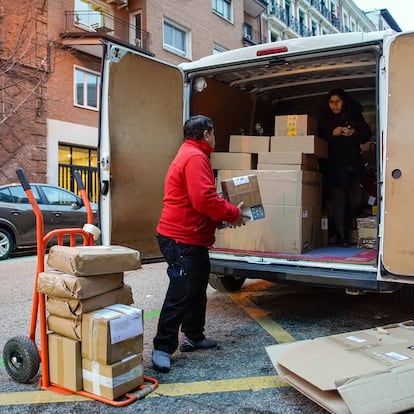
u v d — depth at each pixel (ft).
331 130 16.44
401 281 10.36
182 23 60.29
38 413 8.19
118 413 8.14
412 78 10.15
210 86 15.79
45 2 45.01
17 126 42.98
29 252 30.55
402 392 7.14
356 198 17.02
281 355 8.77
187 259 10.01
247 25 79.56
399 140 10.23
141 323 8.93
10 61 40.57
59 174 47.29
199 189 9.53
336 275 11.46
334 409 7.11
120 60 12.51
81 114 48.78
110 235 12.37
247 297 16.89
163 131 13.82
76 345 8.69
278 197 13.70
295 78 16.97
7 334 12.71
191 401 8.61
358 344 8.78
